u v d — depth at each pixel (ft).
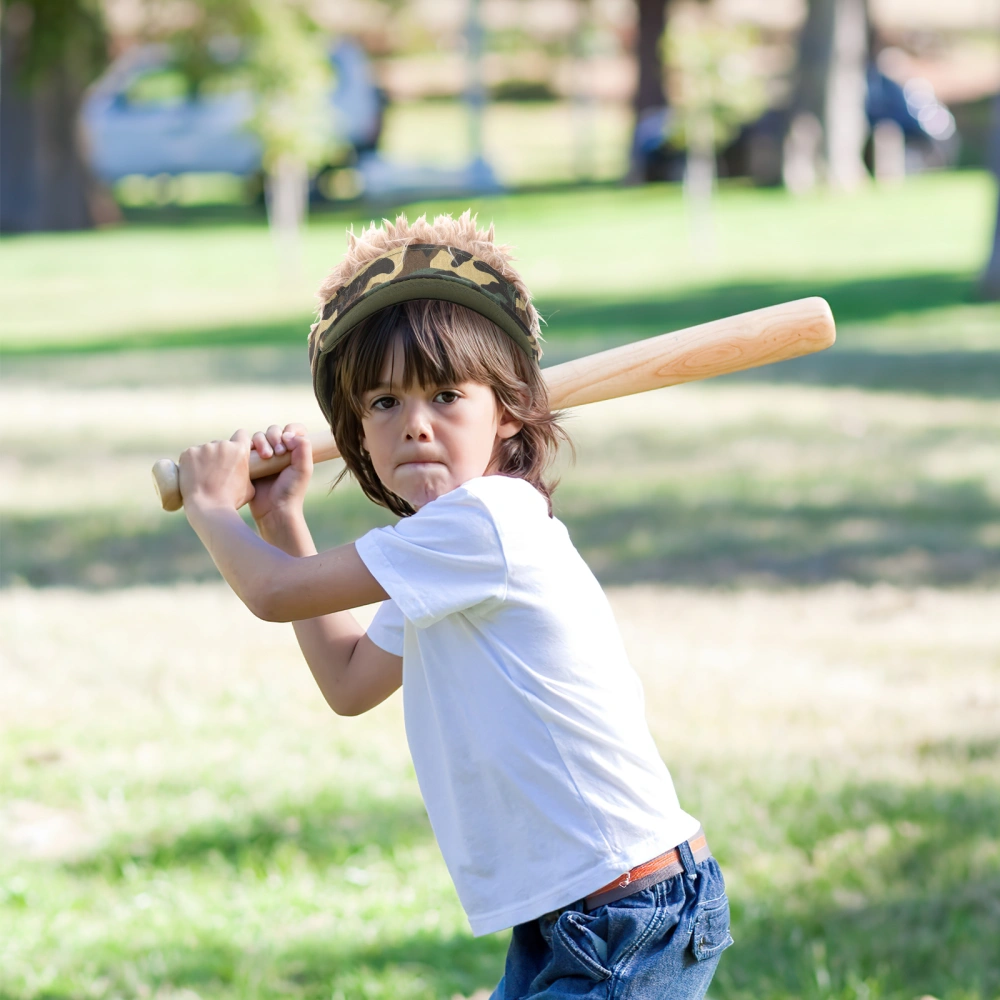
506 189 235.81
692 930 16.24
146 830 31.53
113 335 134.10
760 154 226.99
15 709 39.19
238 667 42.47
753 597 50.21
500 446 17.42
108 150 230.27
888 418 83.05
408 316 16.20
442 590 16.02
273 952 26.20
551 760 16.01
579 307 137.28
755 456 74.02
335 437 17.84
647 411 88.53
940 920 27.32
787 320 19.66
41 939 26.81
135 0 242.37
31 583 53.06
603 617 16.78
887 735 36.68
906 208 197.88
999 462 71.20
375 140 224.33
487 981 25.45
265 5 171.32
